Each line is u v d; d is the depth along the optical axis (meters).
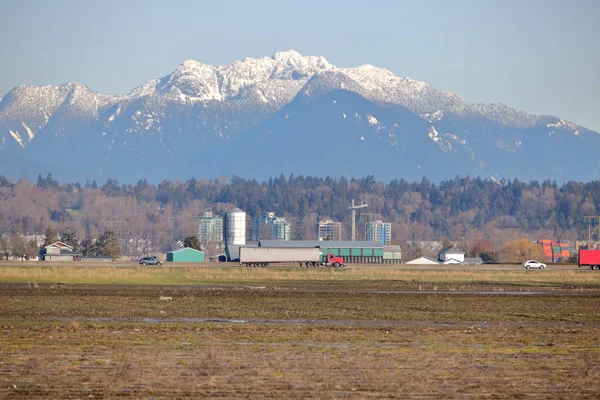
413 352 156.00
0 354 147.38
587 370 139.75
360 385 126.44
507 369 140.12
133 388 122.94
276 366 139.62
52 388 122.62
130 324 191.25
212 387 123.94
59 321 196.38
